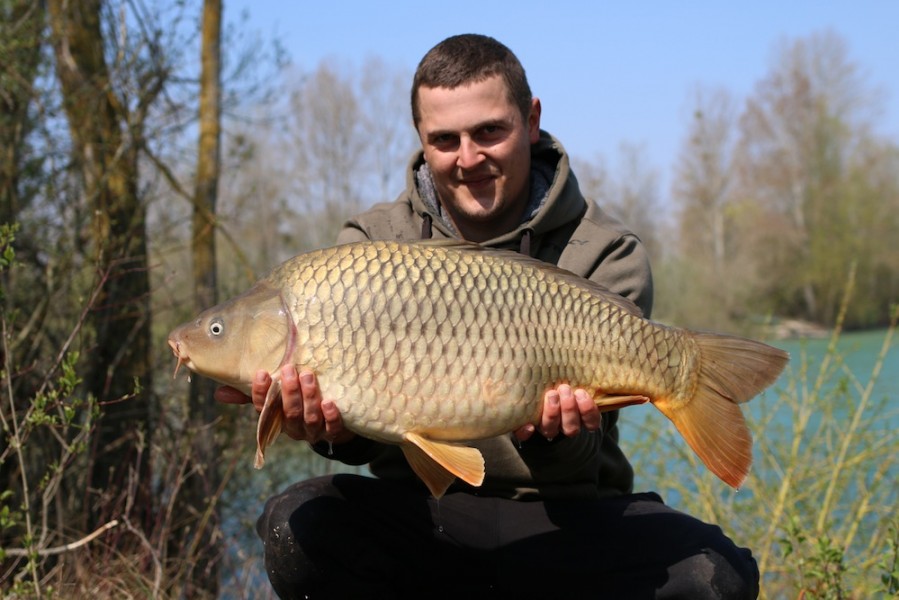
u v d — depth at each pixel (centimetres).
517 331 215
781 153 2303
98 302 489
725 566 236
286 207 715
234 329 212
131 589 374
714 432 224
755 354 224
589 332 220
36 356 502
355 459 246
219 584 434
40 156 524
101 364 506
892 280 2059
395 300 210
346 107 2189
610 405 225
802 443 481
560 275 224
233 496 514
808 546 373
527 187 275
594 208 279
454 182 265
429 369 210
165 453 453
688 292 1664
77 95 516
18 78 489
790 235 2123
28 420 304
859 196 2100
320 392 210
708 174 2498
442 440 216
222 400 228
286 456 593
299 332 209
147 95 541
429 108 261
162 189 580
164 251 575
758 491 397
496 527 253
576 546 248
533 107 276
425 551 256
